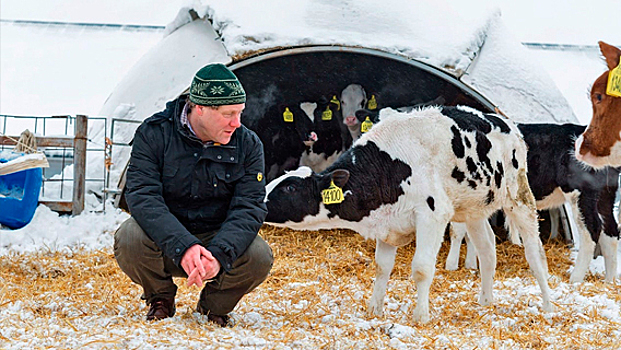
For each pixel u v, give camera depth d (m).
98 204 9.11
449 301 5.41
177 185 3.88
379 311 5.00
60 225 8.11
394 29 9.57
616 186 7.20
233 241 3.71
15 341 3.46
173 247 3.62
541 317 4.80
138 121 9.38
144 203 3.73
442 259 8.12
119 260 3.93
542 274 5.19
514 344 4.05
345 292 5.71
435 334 4.22
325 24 9.49
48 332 3.62
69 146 8.80
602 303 5.26
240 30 9.29
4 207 7.10
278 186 5.09
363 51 9.09
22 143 7.52
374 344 3.80
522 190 5.38
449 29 9.88
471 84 9.64
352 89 11.41
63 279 5.91
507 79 9.92
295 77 11.39
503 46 10.33
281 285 6.05
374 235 4.98
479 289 6.00
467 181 4.98
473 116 5.19
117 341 3.35
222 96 3.64
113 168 9.85
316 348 3.65
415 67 9.74
